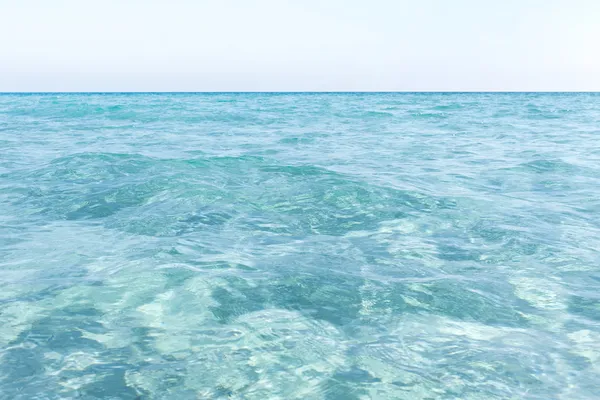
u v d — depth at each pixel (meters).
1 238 4.62
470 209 5.73
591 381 2.40
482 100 49.19
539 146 11.74
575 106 34.28
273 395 2.32
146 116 23.09
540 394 2.29
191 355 2.66
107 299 3.32
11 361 2.57
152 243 4.49
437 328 2.96
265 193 6.41
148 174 7.48
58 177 7.38
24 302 3.25
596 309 3.20
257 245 4.49
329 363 2.58
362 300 3.33
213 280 3.63
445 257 4.17
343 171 8.10
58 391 2.32
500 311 3.17
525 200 6.17
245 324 3.01
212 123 19.45
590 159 9.45
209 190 6.46
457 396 2.29
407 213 5.58
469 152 10.75
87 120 20.81
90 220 5.26
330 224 5.20
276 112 26.91
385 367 2.54
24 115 23.70
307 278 3.70
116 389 2.35
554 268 3.90
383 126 18.09
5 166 8.48
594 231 4.84
